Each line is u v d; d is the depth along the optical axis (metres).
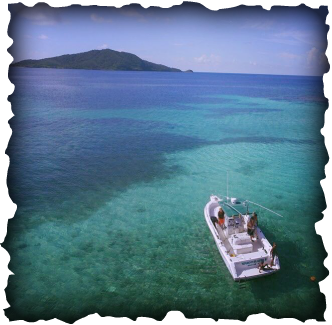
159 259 11.18
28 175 18.77
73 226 13.45
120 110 44.25
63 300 9.12
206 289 9.60
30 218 13.95
